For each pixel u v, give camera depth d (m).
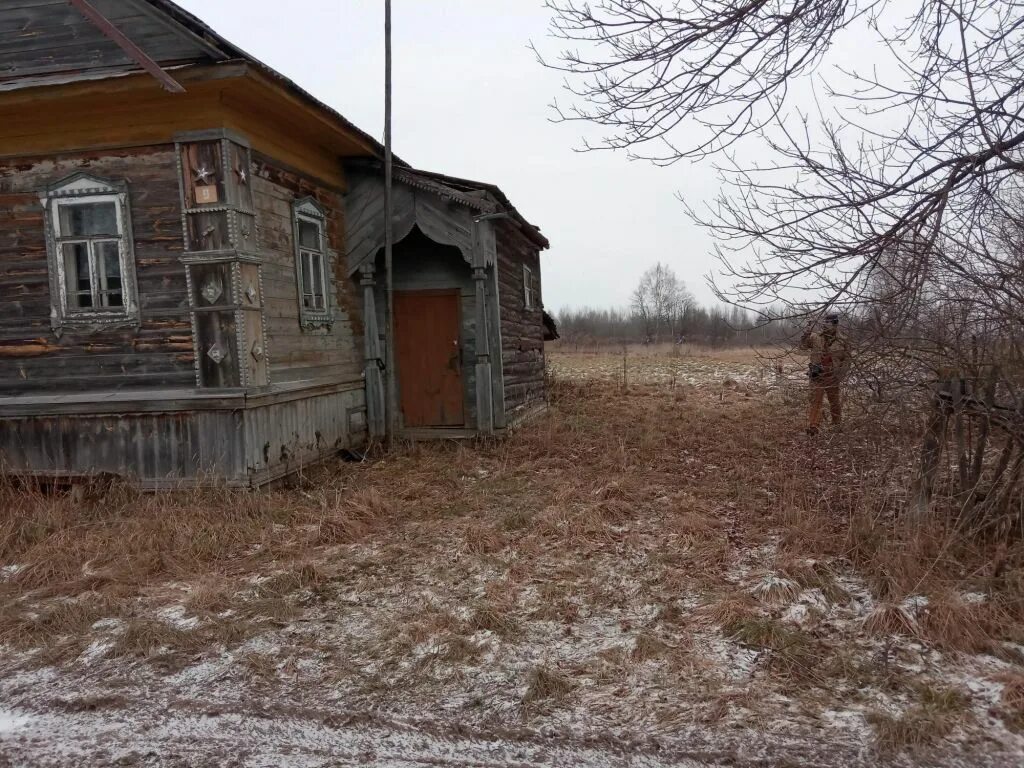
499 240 11.34
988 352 4.77
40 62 7.66
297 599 5.04
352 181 10.34
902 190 4.54
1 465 7.72
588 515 6.53
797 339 5.25
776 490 7.20
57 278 7.78
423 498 7.56
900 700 3.53
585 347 42.41
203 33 7.22
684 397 15.38
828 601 4.64
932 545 4.97
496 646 4.25
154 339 7.67
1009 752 3.12
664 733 3.36
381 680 3.93
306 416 8.87
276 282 8.31
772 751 3.20
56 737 3.54
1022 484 4.87
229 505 6.91
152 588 5.37
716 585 4.99
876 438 5.78
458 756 3.27
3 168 7.81
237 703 3.76
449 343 11.07
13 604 5.10
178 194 7.48
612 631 4.41
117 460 7.73
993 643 3.95
